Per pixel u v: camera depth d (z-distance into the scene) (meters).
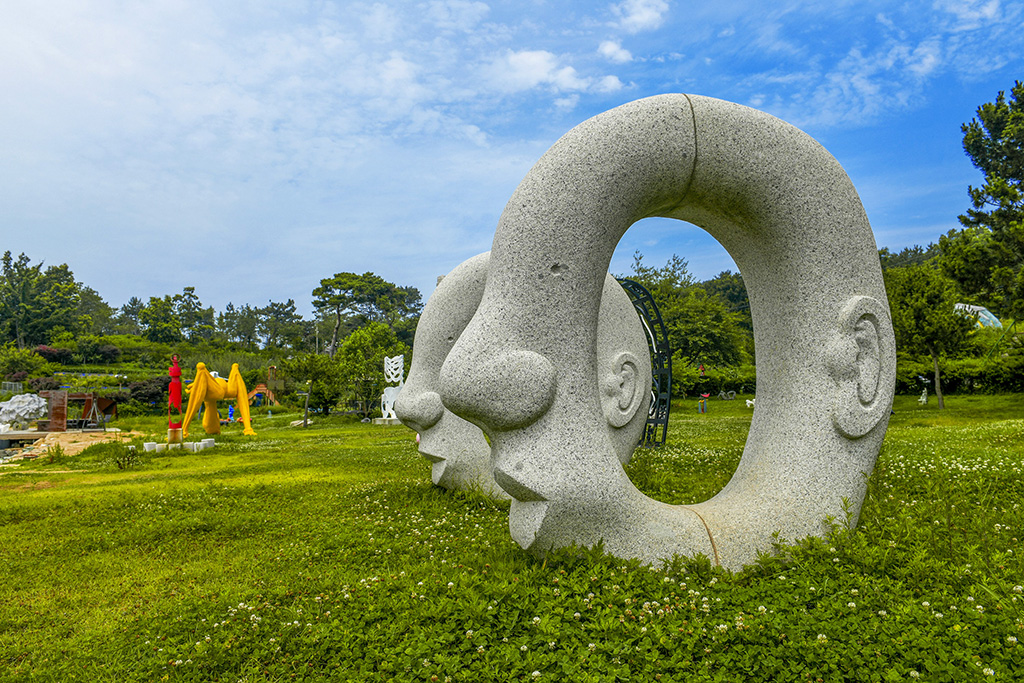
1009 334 23.17
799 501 4.20
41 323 60.09
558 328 4.11
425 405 7.85
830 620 3.03
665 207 4.58
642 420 7.49
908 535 4.03
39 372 46.47
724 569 3.91
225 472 11.83
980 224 19.88
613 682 2.66
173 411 36.28
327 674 3.05
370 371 30.03
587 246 4.14
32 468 14.09
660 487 7.05
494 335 4.08
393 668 2.94
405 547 5.52
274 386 41.00
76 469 13.58
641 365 7.46
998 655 2.62
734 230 4.68
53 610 4.58
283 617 3.77
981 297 20.19
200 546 6.25
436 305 8.05
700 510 4.30
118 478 11.83
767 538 4.09
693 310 37.19
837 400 4.30
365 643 3.26
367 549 5.56
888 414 4.42
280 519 7.21
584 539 4.03
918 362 24.88
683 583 3.65
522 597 3.48
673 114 4.15
